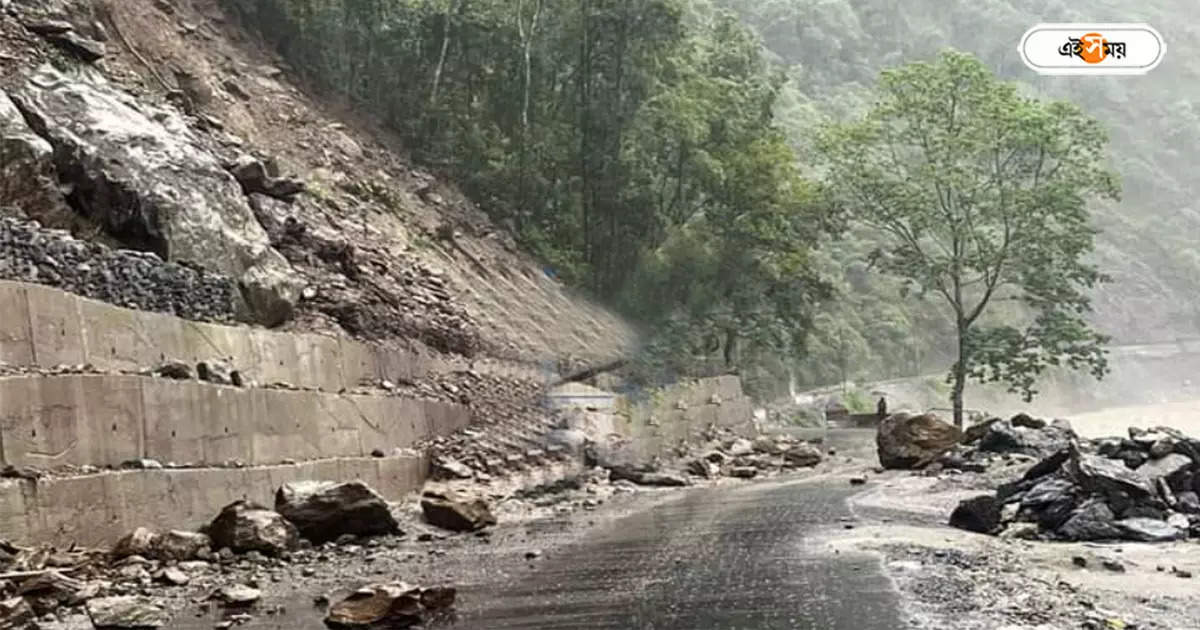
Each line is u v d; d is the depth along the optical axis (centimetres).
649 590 1108
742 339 4697
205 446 1523
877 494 2191
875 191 4084
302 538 1497
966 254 4091
